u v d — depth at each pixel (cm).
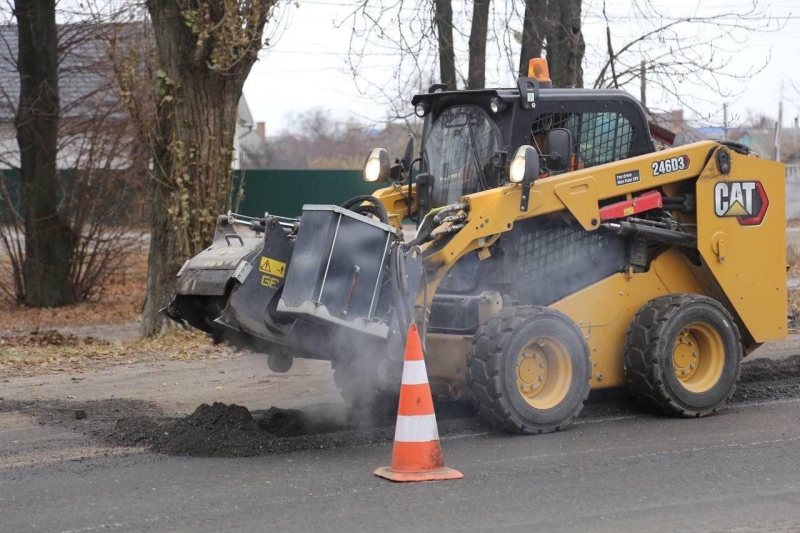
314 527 517
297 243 680
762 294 873
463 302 772
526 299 802
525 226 802
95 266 2281
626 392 879
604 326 816
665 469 633
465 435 743
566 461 657
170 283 1431
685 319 804
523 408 729
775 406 852
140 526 526
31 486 617
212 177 1428
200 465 659
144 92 1507
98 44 2184
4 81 2606
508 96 786
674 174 826
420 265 714
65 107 2236
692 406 803
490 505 554
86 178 2217
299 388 980
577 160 821
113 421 827
